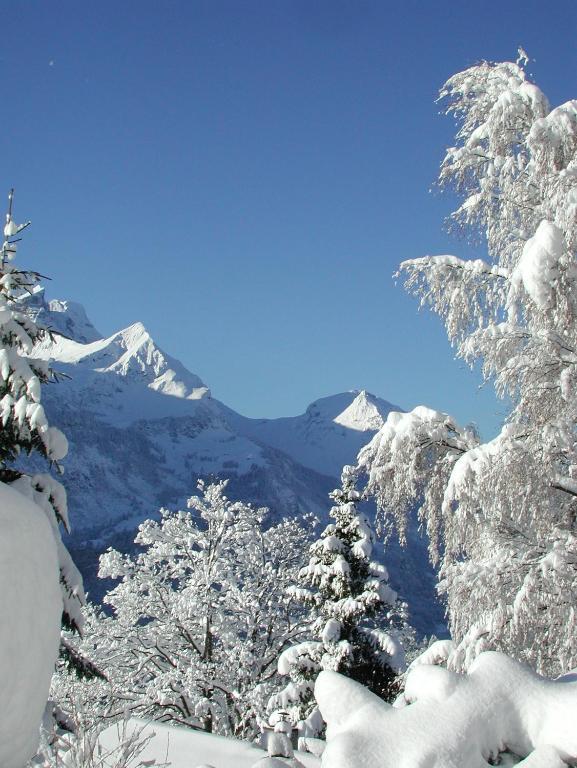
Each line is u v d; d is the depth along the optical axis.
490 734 4.38
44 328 11.37
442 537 10.58
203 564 26.08
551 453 9.22
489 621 9.05
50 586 4.36
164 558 26.67
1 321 10.75
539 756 4.17
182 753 7.28
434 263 11.32
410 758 4.25
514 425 9.39
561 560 9.01
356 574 19.83
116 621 25.06
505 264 11.30
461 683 4.63
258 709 22.11
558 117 9.95
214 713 22.58
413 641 25.27
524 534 9.66
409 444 10.12
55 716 9.92
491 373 10.26
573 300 9.11
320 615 20.20
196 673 22.86
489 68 11.59
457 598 9.60
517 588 9.26
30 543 4.26
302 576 20.16
